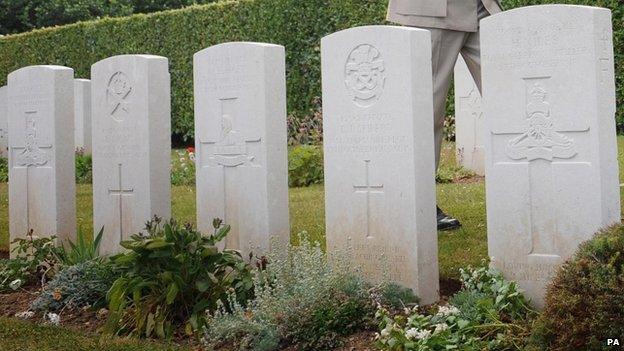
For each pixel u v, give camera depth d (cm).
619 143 1162
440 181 1074
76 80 1423
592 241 459
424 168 591
